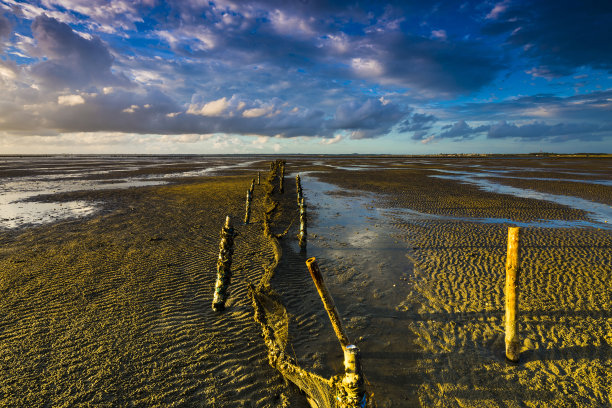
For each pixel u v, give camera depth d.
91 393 3.80
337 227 12.64
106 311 5.67
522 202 18.11
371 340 5.13
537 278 7.43
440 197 20.25
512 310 4.40
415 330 5.41
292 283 7.29
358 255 9.30
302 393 3.94
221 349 4.73
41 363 4.27
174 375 4.16
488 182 29.38
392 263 8.63
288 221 13.54
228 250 5.87
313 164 70.75
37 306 5.79
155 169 49.06
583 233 11.38
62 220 13.19
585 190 23.02
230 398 3.85
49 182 29.08
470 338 5.17
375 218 14.27
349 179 33.41
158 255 8.78
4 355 4.40
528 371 4.36
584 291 6.68
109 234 10.98
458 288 7.02
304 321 5.68
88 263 8.06
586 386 4.05
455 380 4.23
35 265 7.88
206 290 6.70
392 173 41.84
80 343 4.73
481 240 10.67
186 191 22.28
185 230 11.62
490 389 4.05
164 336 4.99
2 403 3.60
